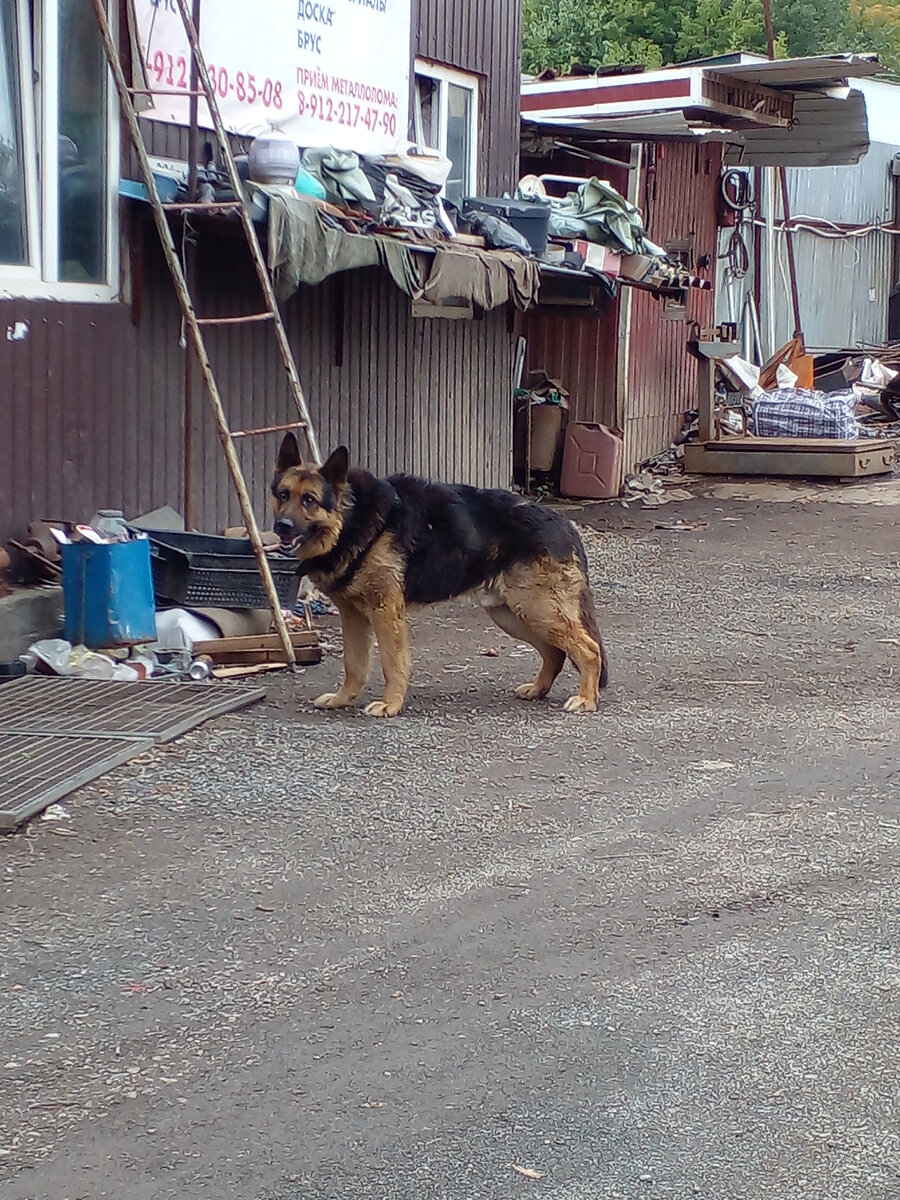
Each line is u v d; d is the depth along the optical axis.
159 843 10.79
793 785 12.10
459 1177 6.62
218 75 14.10
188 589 13.23
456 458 16.25
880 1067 7.62
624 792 12.03
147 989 8.48
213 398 13.12
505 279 14.75
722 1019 8.13
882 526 16.23
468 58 16.02
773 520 16.48
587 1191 6.52
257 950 9.01
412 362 15.71
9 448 13.29
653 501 17.19
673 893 9.98
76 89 13.49
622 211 16.30
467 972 8.71
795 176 21.06
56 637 13.23
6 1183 6.56
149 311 13.85
